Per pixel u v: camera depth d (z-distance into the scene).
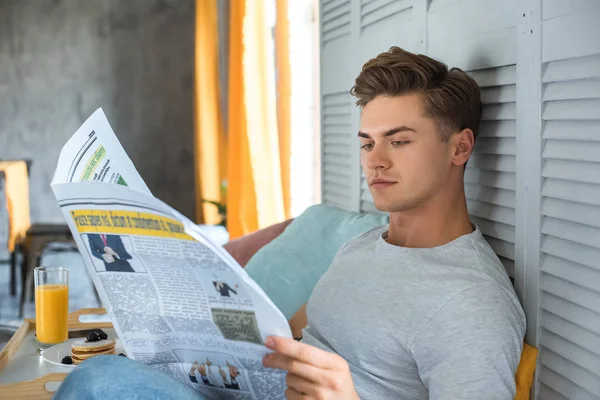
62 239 4.38
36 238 4.36
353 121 2.06
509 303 1.09
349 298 1.24
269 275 1.85
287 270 1.84
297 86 3.27
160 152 5.49
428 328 1.10
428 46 1.54
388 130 1.21
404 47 1.67
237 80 3.38
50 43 5.40
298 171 3.29
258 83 3.26
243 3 3.28
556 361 1.11
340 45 2.16
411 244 1.25
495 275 1.13
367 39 1.92
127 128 5.46
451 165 1.23
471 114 1.23
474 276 1.12
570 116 1.04
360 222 1.81
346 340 1.22
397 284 1.17
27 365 1.43
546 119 1.10
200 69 4.70
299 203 3.30
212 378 1.08
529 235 1.16
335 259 1.44
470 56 1.35
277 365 0.95
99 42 5.42
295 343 0.92
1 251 5.34
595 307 0.99
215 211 4.80
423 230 1.23
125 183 1.23
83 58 5.43
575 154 1.03
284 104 3.06
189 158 5.50
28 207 5.08
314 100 3.27
